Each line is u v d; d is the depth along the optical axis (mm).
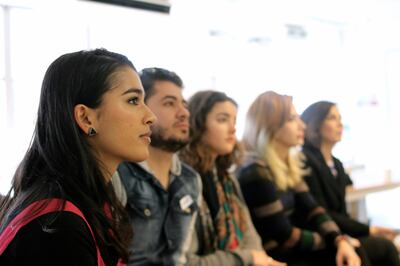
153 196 1328
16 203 756
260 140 1997
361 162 4570
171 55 3221
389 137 4844
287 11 3824
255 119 2021
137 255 1257
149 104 1368
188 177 1485
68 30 2674
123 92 827
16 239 680
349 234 2172
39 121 809
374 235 2244
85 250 709
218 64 3596
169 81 1399
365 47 4699
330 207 2277
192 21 3340
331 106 2406
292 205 2041
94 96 800
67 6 2566
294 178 2064
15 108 2539
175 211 1377
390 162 4773
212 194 1633
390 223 4242
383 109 4832
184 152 1679
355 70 4664
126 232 933
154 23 3016
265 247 1879
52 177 768
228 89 3674
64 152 776
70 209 724
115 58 859
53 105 790
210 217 1578
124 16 2768
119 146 824
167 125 1366
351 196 2707
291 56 4141
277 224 1821
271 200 1838
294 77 4141
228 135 1707
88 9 2613
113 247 832
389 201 4711
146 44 3057
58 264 671
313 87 4301
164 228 1347
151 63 3092
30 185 779
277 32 3957
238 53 3729
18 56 2549
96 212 783
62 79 798
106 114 811
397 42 4828
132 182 1290
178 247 1339
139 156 846
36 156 806
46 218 695
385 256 2141
